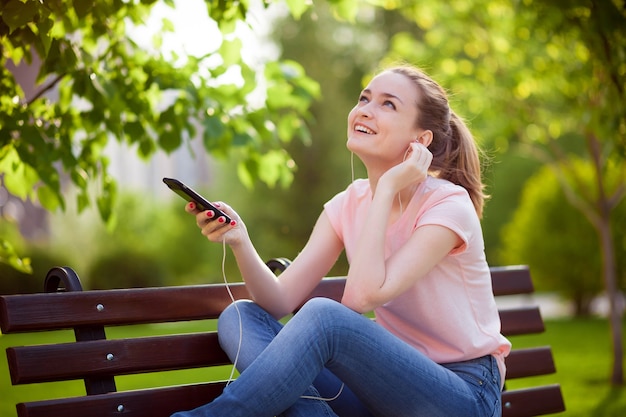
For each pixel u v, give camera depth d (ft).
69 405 8.68
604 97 18.33
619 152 17.89
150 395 9.24
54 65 12.54
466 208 9.35
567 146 58.49
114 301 9.34
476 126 26.14
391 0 27.35
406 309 9.48
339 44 64.90
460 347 9.29
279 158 15.61
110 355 9.15
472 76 26.53
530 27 19.70
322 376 9.55
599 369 24.84
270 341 9.16
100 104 13.44
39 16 10.48
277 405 8.18
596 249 38.17
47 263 41.42
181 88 13.82
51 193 13.67
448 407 8.80
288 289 10.19
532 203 39.47
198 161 65.41
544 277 39.27
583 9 17.69
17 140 13.08
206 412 8.01
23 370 8.60
